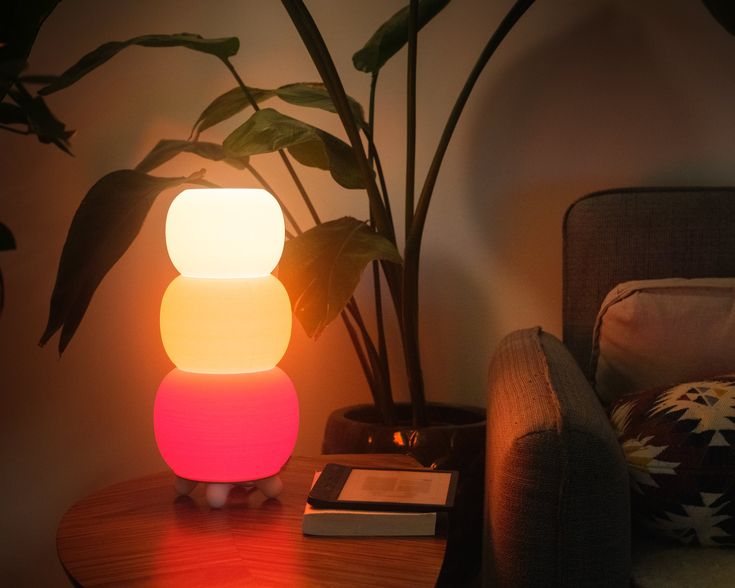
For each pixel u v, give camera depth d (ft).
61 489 5.63
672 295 4.49
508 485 2.96
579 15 5.58
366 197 5.71
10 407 5.53
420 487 3.53
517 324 5.78
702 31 5.52
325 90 4.87
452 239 5.76
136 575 2.93
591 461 2.89
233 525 3.44
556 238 5.69
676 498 3.46
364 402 5.84
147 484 4.04
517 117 5.66
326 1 5.62
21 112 4.37
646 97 5.59
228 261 3.67
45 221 5.47
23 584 5.62
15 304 5.47
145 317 5.62
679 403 3.62
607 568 2.93
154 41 4.29
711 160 5.59
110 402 5.64
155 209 5.57
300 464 4.32
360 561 3.05
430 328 5.83
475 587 5.54
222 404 3.57
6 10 3.90
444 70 5.65
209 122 4.91
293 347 5.82
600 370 4.64
